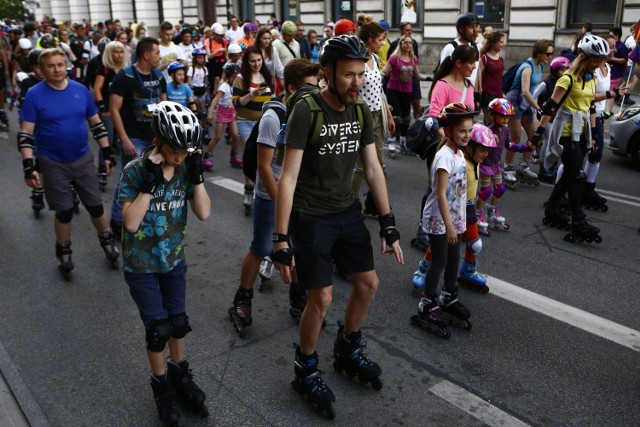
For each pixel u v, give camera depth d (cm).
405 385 366
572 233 580
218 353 404
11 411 351
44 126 499
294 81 386
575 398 351
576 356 394
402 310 458
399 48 869
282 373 380
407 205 705
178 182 315
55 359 402
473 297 477
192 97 848
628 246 574
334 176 320
